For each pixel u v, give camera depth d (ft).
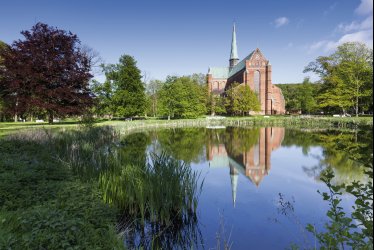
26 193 19.74
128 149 62.28
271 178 39.96
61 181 23.75
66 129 58.59
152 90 222.48
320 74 156.46
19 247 11.59
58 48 61.67
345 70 134.00
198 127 148.36
